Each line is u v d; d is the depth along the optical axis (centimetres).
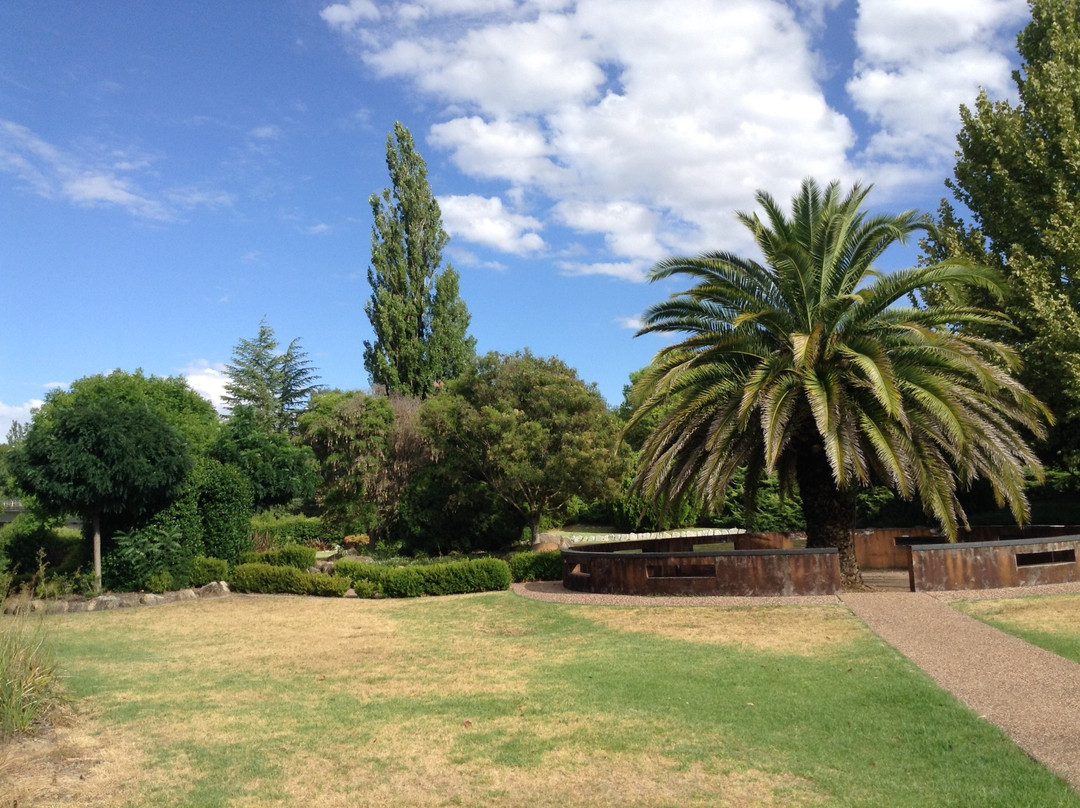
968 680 836
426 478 2927
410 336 3684
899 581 1780
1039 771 571
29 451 1759
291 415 5741
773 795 552
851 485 1575
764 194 1564
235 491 2089
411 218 3741
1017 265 2055
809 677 882
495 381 2814
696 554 1512
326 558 2842
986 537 2055
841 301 1434
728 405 1480
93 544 1888
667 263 1595
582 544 2055
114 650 1214
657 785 575
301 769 621
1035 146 2147
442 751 661
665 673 927
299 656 1140
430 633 1326
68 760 639
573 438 2636
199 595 1891
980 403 1466
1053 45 2173
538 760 632
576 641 1185
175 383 4400
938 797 539
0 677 722
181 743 692
